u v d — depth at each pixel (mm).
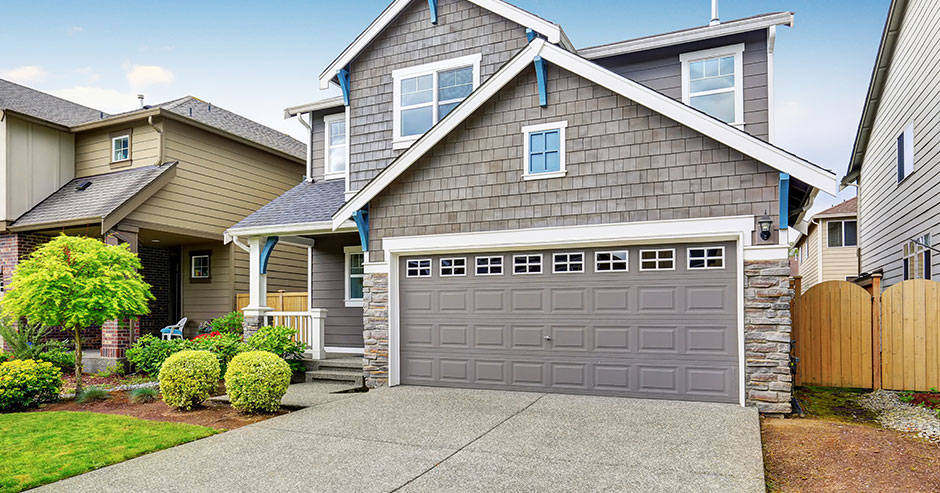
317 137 14195
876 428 6977
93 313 9484
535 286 9188
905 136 12984
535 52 8836
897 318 9141
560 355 8961
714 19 10055
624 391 8516
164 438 6695
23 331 11789
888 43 13789
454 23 11492
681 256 8281
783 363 7551
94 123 14781
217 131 15352
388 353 9977
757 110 9789
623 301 8594
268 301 14250
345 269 13656
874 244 16156
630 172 8453
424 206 9820
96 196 13656
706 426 6750
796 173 7371
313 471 5484
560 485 4992
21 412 8438
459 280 9727
